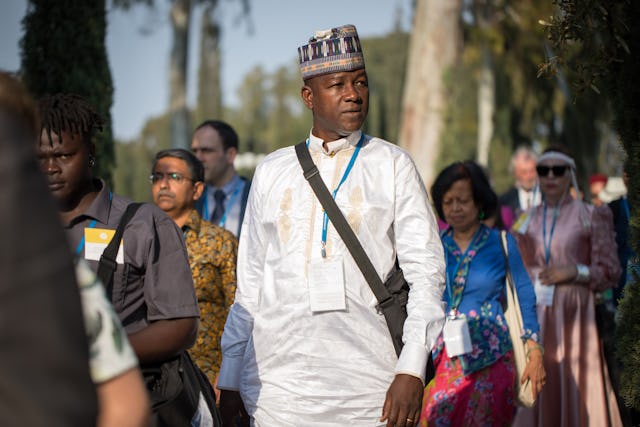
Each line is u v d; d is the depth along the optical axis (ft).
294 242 14.03
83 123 12.23
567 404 26.53
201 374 13.53
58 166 12.12
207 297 20.24
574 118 97.04
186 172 21.81
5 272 4.98
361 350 13.67
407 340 13.11
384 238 13.91
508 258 22.44
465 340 21.12
